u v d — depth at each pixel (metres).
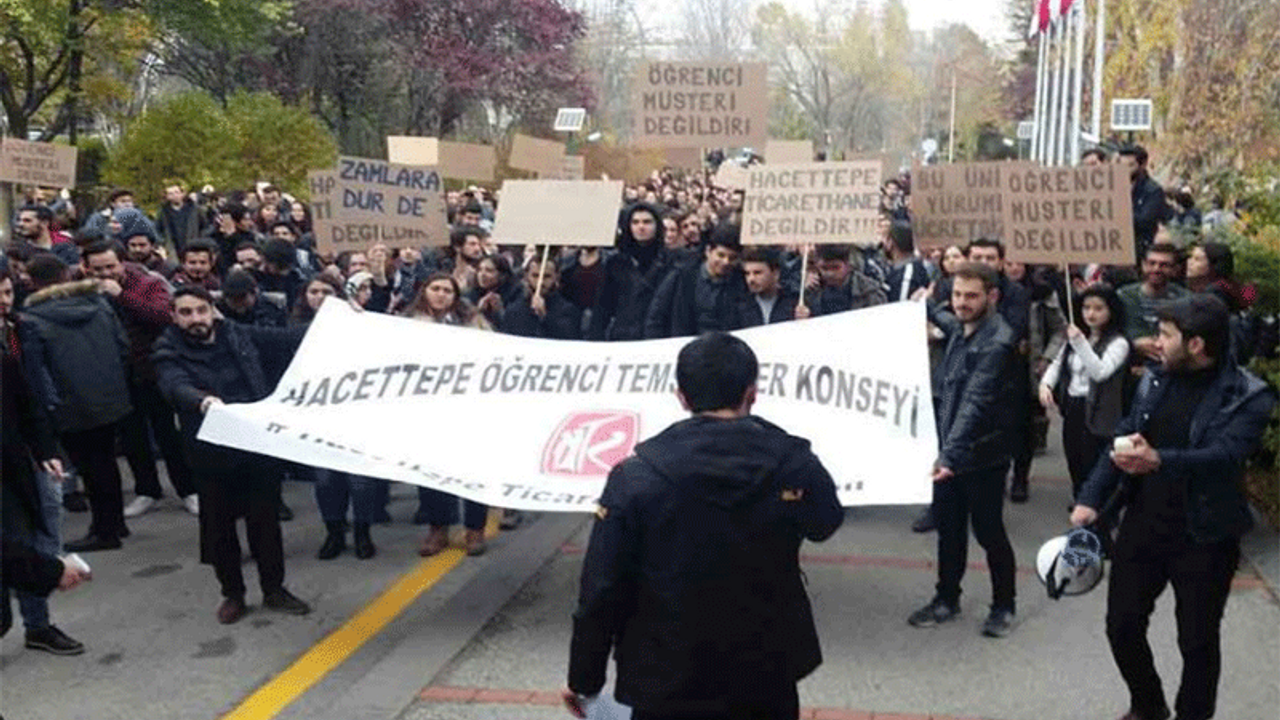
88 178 25.97
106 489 8.52
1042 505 9.44
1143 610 5.29
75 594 7.62
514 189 9.37
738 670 3.69
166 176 21.64
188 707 5.97
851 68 77.19
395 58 32.53
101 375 8.31
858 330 7.07
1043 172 7.75
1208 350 4.98
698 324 8.49
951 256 9.05
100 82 25.78
